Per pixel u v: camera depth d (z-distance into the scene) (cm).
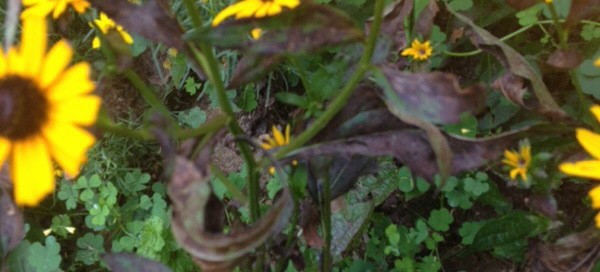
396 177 50
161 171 61
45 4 35
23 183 28
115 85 63
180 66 59
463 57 55
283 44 31
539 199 40
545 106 39
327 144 36
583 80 49
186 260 49
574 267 41
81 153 28
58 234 57
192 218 30
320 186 39
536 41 55
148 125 32
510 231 47
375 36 32
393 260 52
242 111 61
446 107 32
